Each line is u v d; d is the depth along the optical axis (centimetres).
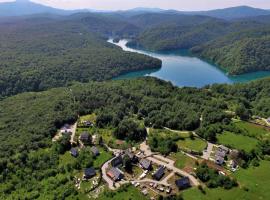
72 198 16800
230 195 16212
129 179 17762
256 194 16325
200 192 16438
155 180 17500
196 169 18138
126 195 16362
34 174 19938
